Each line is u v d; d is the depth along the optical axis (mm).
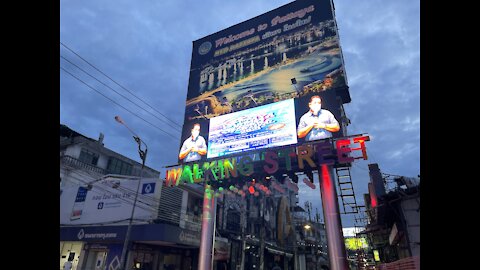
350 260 35844
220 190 19625
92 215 27422
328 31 19844
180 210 27375
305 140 17391
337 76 18281
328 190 15422
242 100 21062
